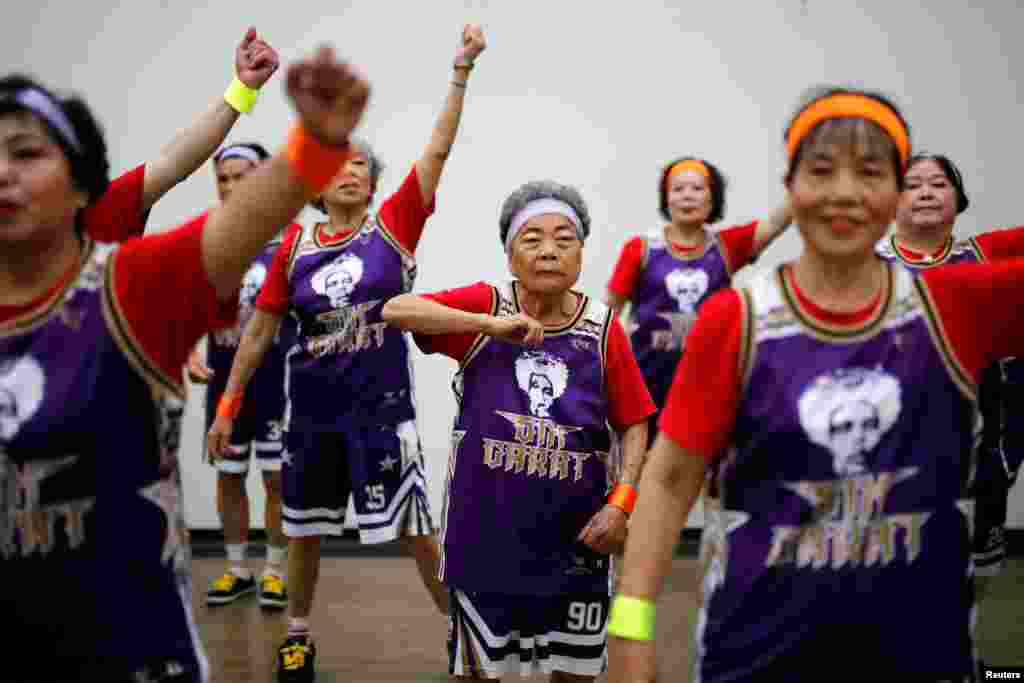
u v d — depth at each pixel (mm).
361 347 3328
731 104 5469
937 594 1473
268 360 4316
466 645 2406
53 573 1479
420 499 3396
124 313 1453
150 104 5344
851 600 1458
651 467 1550
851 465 1446
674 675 3416
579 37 5430
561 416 2369
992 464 2998
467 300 2439
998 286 1466
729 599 1511
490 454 2352
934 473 1459
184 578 1596
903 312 1455
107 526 1483
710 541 1583
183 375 1548
